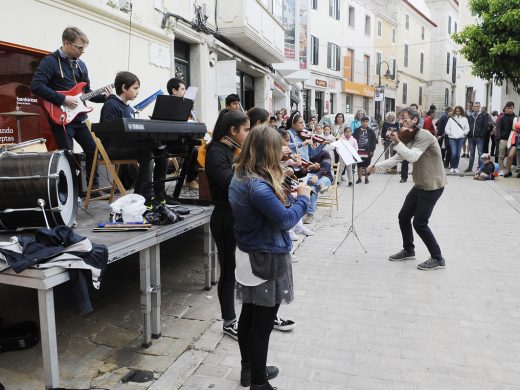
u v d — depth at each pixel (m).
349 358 3.21
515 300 4.16
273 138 2.45
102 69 6.80
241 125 3.20
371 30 30.30
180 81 4.96
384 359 3.20
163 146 4.36
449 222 7.10
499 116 11.73
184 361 3.20
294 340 3.48
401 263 5.25
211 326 3.74
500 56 11.89
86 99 4.43
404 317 3.85
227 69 10.67
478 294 4.31
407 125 4.79
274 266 2.49
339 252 5.69
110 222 3.46
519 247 5.77
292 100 21.59
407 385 2.88
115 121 3.29
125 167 5.36
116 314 4.03
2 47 5.32
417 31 37.97
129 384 2.96
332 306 4.09
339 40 26.61
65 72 4.36
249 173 2.47
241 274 2.54
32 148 3.49
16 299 4.17
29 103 5.84
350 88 27.75
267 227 2.48
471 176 11.81
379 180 12.08
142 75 7.82
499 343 3.39
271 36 12.77
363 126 11.21
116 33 7.08
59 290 4.48
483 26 12.29
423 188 4.87
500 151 11.73
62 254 2.50
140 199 3.59
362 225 7.07
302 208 2.52
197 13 9.67
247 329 2.79
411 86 37.94
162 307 4.14
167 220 3.49
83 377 3.05
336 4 26.05
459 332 3.57
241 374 2.89
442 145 13.39
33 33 5.55
